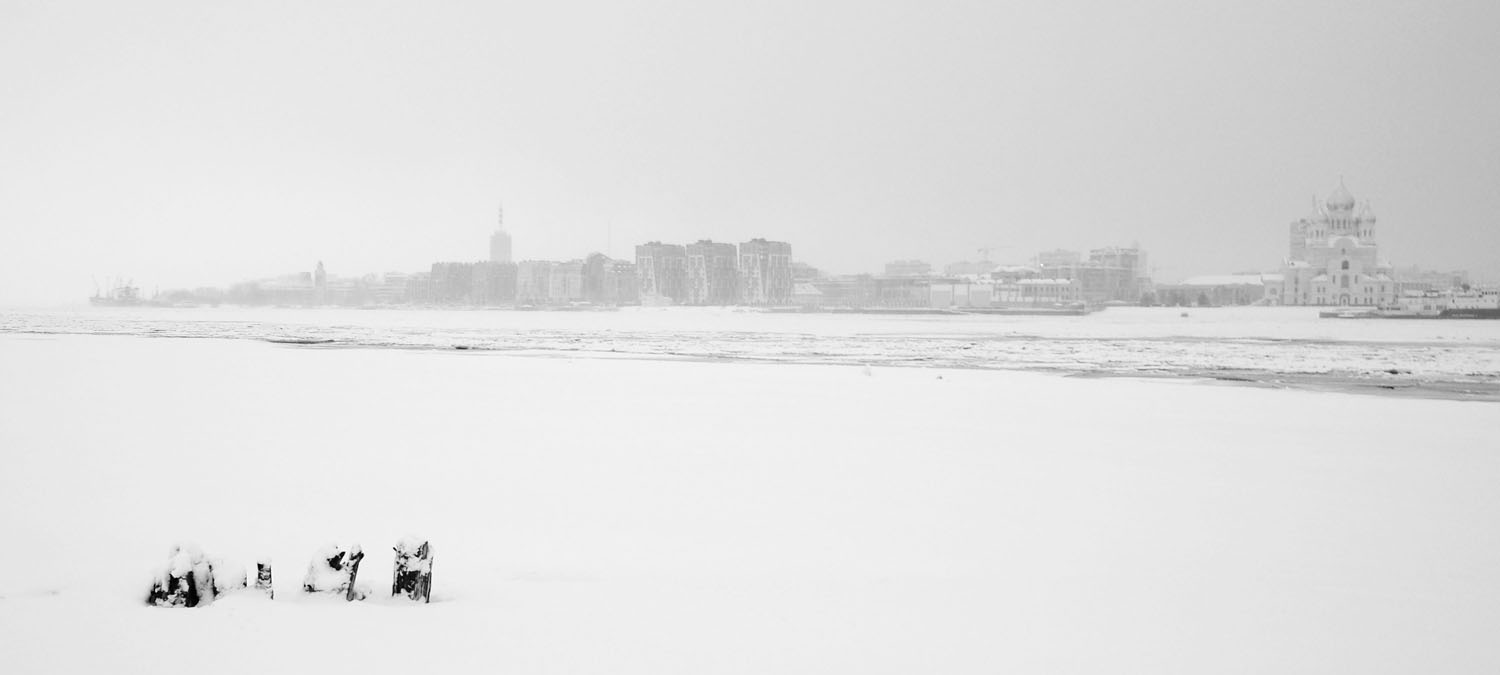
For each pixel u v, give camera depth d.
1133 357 65.56
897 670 8.27
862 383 39.97
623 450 21.25
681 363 52.50
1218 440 23.89
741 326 142.12
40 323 126.75
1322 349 79.19
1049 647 8.93
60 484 16.53
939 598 10.42
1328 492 17.14
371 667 7.99
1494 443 23.72
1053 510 15.38
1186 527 14.24
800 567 11.71
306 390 34.28
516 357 56.50
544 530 13.63
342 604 9.70
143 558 11.52
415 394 33.31
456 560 11.85
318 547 12.36
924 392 36.31
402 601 9.85
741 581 11.02
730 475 18.28
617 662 8.30
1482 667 8.63
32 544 12.23
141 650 8.24
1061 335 109.81
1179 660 8.67
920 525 14.19
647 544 12.85
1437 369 55.66
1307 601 10.53
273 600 9.75
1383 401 34.91
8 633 8.62
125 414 26.83
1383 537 13.71
